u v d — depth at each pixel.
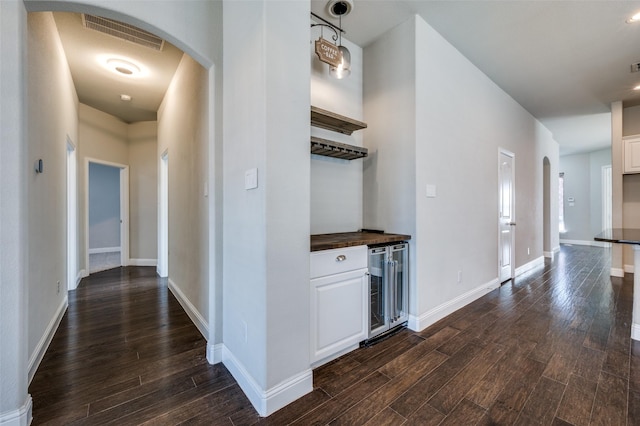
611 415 1.51
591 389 1.73
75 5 1.51
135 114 5.11
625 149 4.57
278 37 1.61
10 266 1.39
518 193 4.67
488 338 2.42
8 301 1.39
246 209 1.73
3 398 1.39
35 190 2.16
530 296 3.55
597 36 2.89
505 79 3.81
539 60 3.35
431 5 2.45
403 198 2.68
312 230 2.64
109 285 4.21
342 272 2.08
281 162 1.61
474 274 3.43
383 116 2.86
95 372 1.97
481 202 3.59
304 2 1.75
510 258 4.37
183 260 3.29
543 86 4.02
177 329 2.69
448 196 2.99
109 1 1.59
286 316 1.64
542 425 1.46
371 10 2.51
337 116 2.43
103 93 4.14
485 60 3.35
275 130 1.59
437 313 2.81
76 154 4.05
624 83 3.95
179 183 3.46
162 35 1.86
